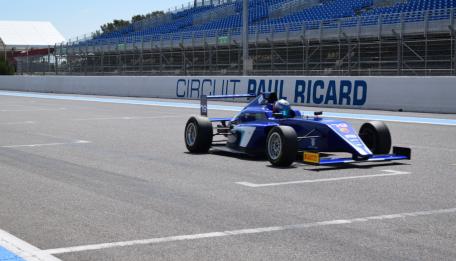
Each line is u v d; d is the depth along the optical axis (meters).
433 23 27.95
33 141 13.34
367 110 22.56
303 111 22.19
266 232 5.80
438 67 29.53
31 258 5.05
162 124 17.56
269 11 44.78
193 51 40.72
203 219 6.31
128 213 6.59
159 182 8.38
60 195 7.55
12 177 8.82
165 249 5.28
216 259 4.99
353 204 6.95
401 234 5.69
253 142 10.39
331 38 32.53
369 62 31.09
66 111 23.22
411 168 9.48
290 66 36.47
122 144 12.77
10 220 6.32
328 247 5.30
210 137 11.25
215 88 29.88
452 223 6.09
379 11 34.62
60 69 54.03
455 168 9.49
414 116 19.80
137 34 56.56
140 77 34.94
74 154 11.25
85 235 5.73
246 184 8.19
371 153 9.41
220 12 50.41
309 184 8.16
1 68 56.19
